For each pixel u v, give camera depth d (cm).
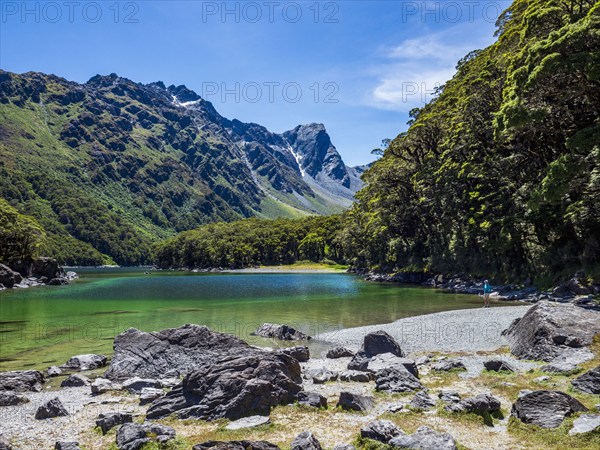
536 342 2092
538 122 3428
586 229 4191
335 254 18525
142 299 5609
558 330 2066
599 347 1902
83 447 1183
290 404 1445
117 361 2123
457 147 6328
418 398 1435
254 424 1281
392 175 8438
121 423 1348
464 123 5984
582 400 1339
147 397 1617
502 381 1670
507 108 3538
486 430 1187
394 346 2181
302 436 1107
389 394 1595
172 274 14100
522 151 4800
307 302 5041
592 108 3519
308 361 2305
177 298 5703
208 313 4175
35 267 9512
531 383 1586
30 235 9775
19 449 1188
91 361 2294
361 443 1117
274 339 2925
